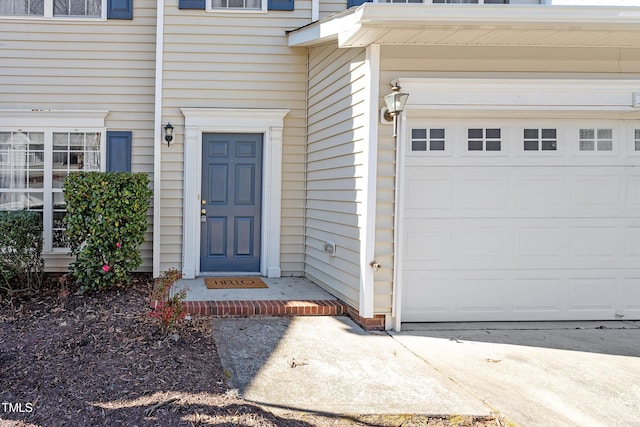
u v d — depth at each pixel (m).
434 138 5.12
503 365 3.90
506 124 5.18
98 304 5.14
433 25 4.23
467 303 5.15
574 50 4.92
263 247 6.80
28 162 6.71
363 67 4.87
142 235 6.01
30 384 3.22
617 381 3.60
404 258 5.08
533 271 5.21
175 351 3.86
